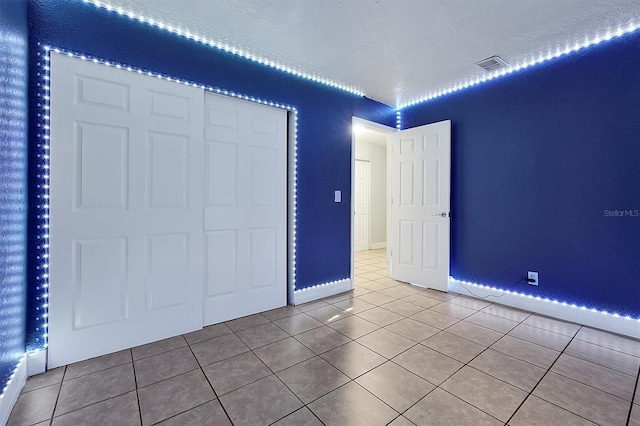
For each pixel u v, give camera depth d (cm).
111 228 201
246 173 270
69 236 187
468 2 194
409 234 381
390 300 318
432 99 367
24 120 168
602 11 205
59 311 185
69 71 186
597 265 248
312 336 229
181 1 192
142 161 212
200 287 240
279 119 292
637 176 230
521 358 197
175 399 155
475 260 329
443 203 346
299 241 306
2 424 137
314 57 268
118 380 171
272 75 282
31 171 175
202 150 239
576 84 257
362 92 354
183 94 229
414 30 226
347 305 302
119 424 138
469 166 333
